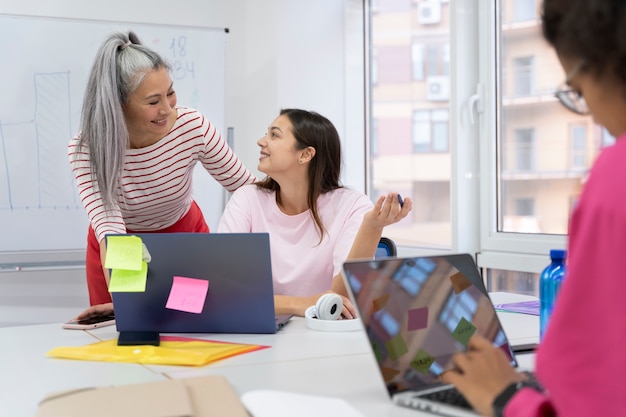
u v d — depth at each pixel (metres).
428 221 3.42
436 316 1.09
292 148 2.03
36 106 3.04
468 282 1.18
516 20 2.88
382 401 0.99
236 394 1.04
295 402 0.94
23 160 3.04
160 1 3.43
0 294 3.23
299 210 2.10
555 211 2.76
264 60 3.52
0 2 3.17
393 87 3.55
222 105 3.31
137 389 1.00
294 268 2.04
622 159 0.65
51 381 1.16
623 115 0.69
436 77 3.36
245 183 2.36
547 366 0.69
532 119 2.83
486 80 2.95
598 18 0.67
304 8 3.53
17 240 3.04
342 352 1.33
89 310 1.72
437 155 3.36
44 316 3.28
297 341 1.45
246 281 1.50
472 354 0.91
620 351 0.63
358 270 1.03
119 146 1.95
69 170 3.09
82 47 3.09
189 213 2.53
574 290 0.67
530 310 1.78
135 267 1.48
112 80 1.93
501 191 2.99
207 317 1.52
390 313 1.03
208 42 3.28
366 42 3.66
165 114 2.02
